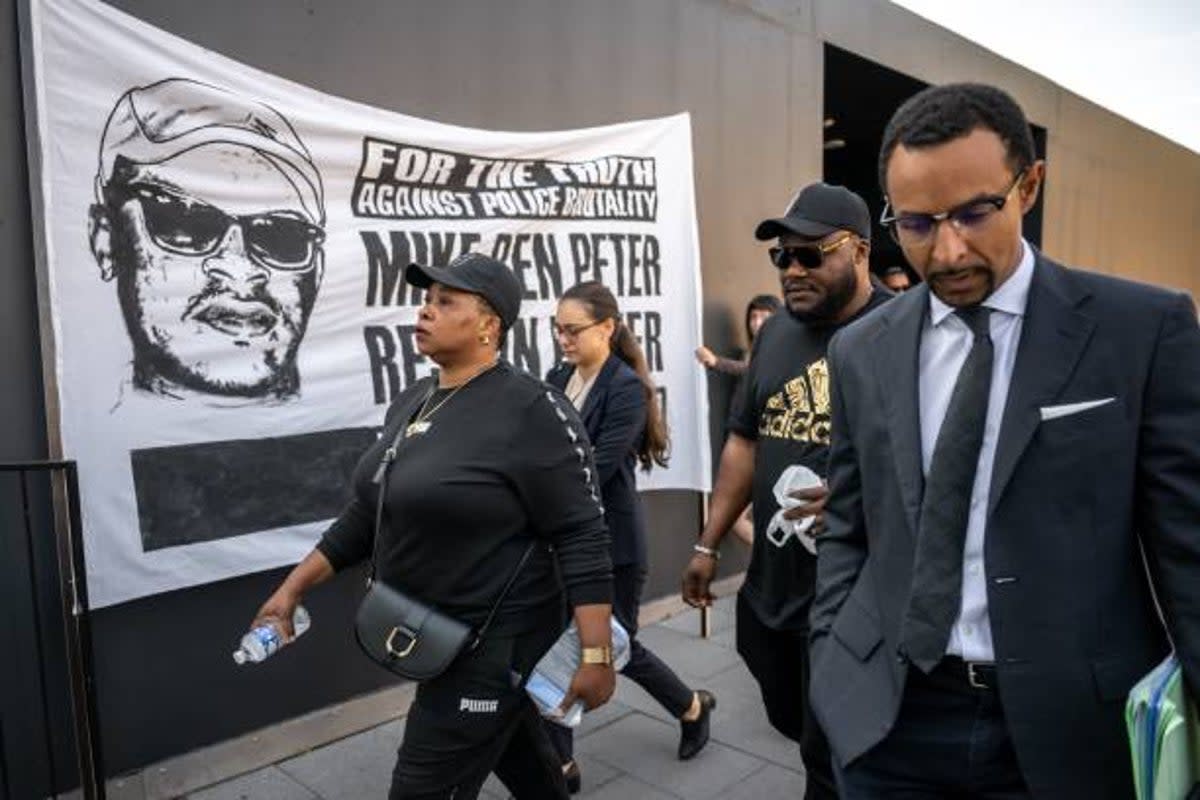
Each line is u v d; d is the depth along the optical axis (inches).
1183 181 435.2
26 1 93.7
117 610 105.3
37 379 98.3
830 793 76.9
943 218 45.8
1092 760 46.4
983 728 50.3
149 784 107.1
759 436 90.0
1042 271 48.8
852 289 82.5
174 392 106.3
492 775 112.3
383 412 126.3
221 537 110.9
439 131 131.6
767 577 86.8
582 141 152.7
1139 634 47.7
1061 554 46.3
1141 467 45.9
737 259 191.2
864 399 56.7
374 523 82.0
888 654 53.7
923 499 51.8
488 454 71.1
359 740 124.7
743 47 189.0
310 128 117.3
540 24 148.6
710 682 144.6
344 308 122.1
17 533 97.6
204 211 108.0
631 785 112.4
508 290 77.1
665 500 175.9
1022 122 45.8
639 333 164.9
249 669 117.2
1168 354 45.4
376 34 126.2
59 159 96.2
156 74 103.0
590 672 73.0
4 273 95.7
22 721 99.0
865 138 334.3
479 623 71.4
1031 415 46.7
